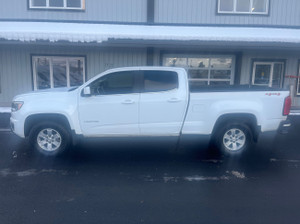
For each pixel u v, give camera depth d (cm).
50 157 586
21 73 1188
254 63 1256
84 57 1204
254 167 544
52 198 409
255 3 1255
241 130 602
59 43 1016
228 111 584
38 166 535
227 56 1255
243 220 356
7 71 1181
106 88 584
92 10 1204
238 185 461
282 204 398
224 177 493
